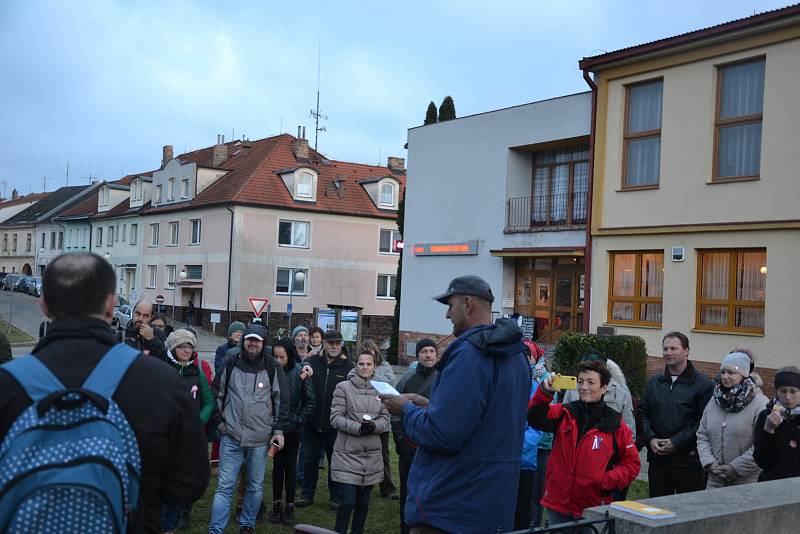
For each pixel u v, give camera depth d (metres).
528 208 23.16
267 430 7.00
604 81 19.48
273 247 41.41
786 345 15.70
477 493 3.43
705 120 17.30
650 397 6.44
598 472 4.81
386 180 45.12
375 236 44.81
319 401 8.30
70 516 2.08
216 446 9.74
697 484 6.22
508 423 3.51
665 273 17.94
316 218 42.75
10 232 74.69
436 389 3.50
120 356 2.41
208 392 7.13
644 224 18.45
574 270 21.95
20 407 2.23
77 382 2.30
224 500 6.79
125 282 52.66
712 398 6.05
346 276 43.75
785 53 15.95
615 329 18.88
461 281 3.78
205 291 42.34
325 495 9.03
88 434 2.20
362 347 7.09
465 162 24.47
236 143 50.62
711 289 17.25
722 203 16.94
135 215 51.06
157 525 2.49
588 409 4.94
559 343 15.27
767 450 5.22
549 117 21.73
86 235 59.50
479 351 3.47
